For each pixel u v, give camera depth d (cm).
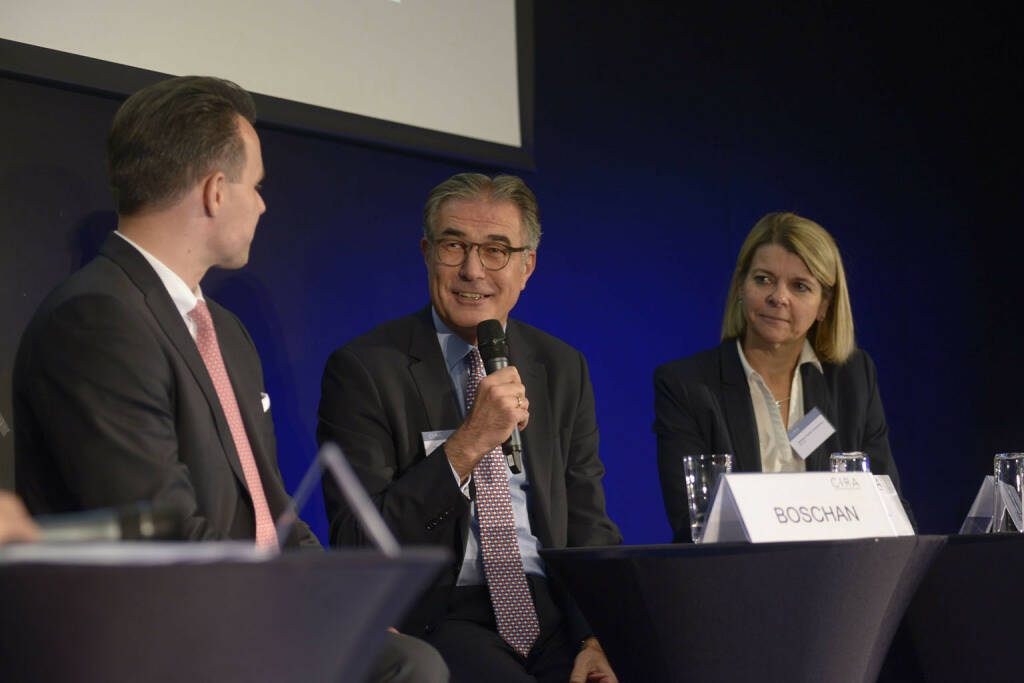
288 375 666
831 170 1024
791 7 1018
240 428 443
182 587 194
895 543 377
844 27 1054
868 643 384
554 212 835
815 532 382
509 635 525
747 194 966
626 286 875
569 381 618
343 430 553
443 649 506
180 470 376
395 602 217
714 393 699
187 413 403
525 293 810
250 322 650
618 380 861
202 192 426
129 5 589
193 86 435
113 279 402
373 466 540
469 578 540
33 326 395
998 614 456
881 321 1039
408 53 724
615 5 894
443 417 567
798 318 691
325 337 688
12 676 202
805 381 717
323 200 695
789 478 391
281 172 675
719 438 684
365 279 713
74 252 572
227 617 198
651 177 902
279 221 671
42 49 552
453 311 580
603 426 848
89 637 195
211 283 632
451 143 739
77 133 578
